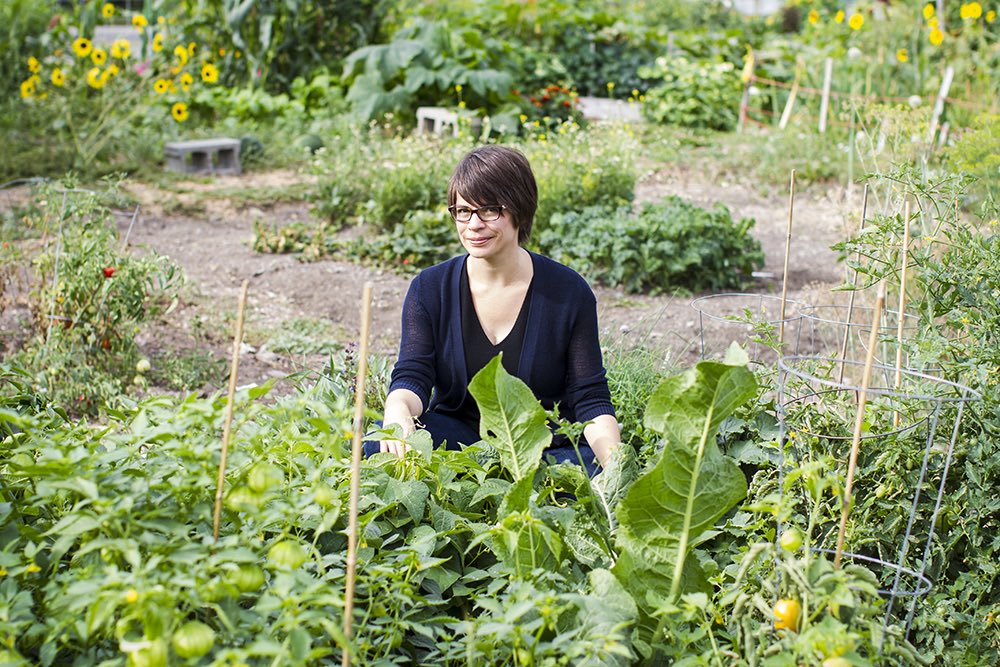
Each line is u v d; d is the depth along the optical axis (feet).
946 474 7.68
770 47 50.60
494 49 42.47
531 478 7.28
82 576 5.84
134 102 35.73
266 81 41.22
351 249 23.80
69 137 32.27
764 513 8.30
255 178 31.81
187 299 19.97
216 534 6.10
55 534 6.58
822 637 5.81
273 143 35.63
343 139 33.55
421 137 29.73
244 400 6.35
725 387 6.72
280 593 5.60
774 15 62.44
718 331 18.75
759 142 37.11
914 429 8.26
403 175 25.55
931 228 13.19
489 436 7.76
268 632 6.11
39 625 5.77
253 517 6.55
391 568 6.75
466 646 6.42
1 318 17.49
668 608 6.43
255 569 5.94
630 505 6.91
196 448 6.15
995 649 7.84
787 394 9.30
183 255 23.41
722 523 8.88
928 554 7.65
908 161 9.85
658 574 7.01
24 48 35.63
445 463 8.07
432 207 25.38
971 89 37.70
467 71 38.93
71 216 16.89
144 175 30.48
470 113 36.50
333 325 19.22
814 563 6.42
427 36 40.60
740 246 22.80
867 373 6.44
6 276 18.07
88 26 37.29
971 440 8.13
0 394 8.48
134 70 36.99
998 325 8.68
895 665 6.77
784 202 31.07
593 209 24.45
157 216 26.73
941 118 35.47
